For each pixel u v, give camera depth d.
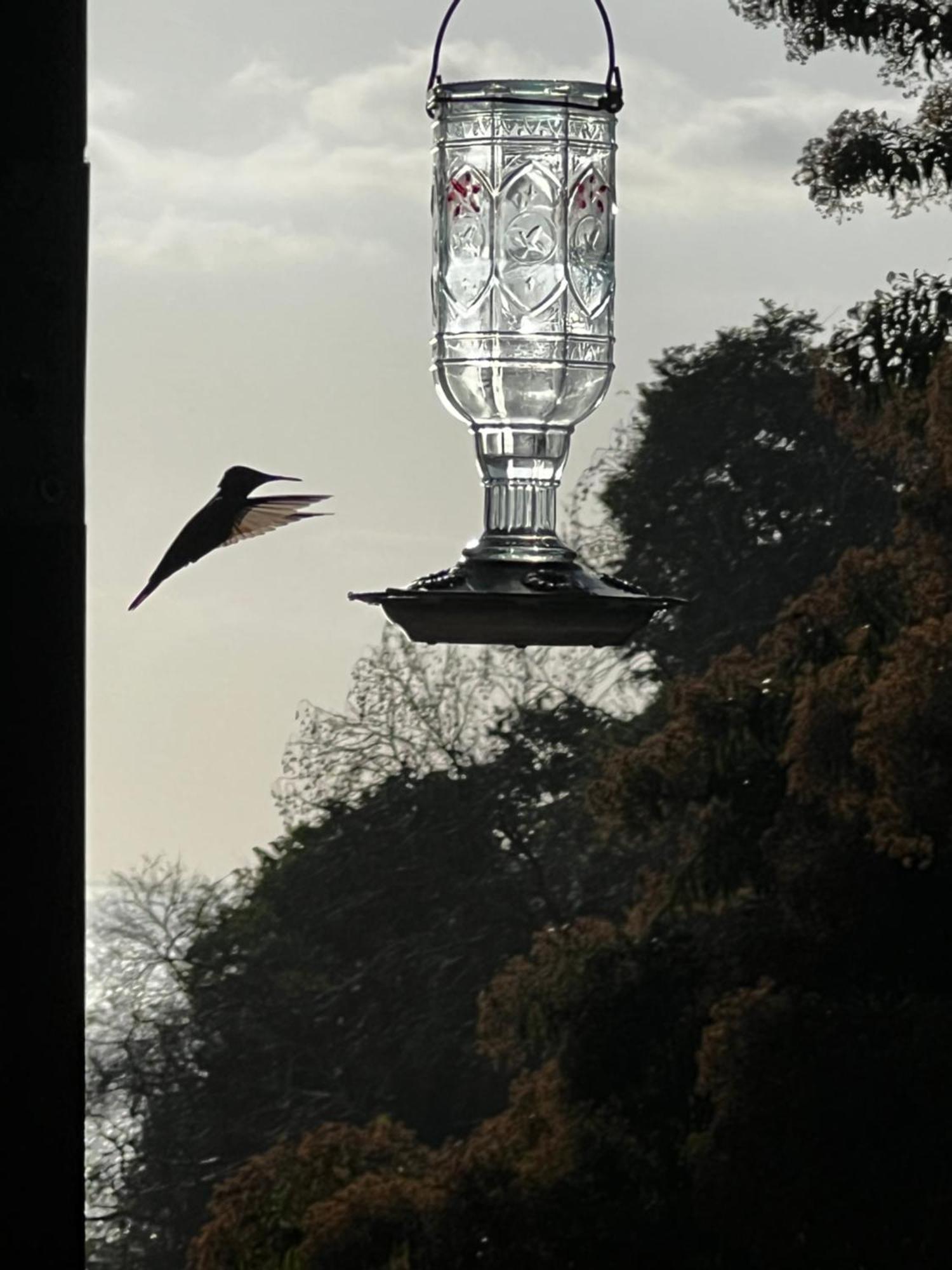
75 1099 2.49
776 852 18.91
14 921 2.48
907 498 18.98
